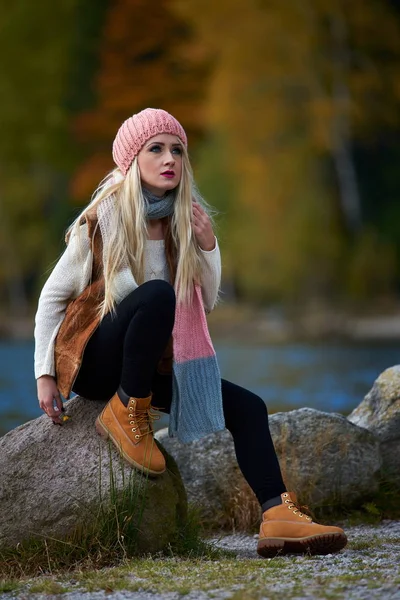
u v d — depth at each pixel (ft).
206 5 125.49
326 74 127.24
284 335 114.73
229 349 93.50
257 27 123.85
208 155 126.31
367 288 120.88
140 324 16.07
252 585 13.67
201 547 17.11
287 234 120.47
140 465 16.49
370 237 122.93
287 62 124.36
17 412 46.80
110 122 158.10
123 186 16.92
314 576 14.11
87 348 16.58
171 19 159.22
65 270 16.88
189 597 13.35
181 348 16.97
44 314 16.85
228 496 21.79
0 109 158.30
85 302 16.71
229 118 123.85
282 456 21.75
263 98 123.95
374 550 16.78
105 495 16.43
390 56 133.90
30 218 160.04
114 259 16.49
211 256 17.39
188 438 16.97
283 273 120.57
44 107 158.40
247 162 123.13
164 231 17.40
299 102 125.39
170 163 16.89
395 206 143.02
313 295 120.57
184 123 152.76
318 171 126.41
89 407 17.34
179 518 17.35
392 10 141.18
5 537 16.40
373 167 146.00
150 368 16.35
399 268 133.28
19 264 156.25
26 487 16.61
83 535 16.30
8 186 157.99
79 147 159.94
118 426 16.61
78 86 167.22
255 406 17.01
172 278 17.33
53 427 17.16
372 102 132.46
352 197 132.87
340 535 16.02
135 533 16.31
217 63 131.75
